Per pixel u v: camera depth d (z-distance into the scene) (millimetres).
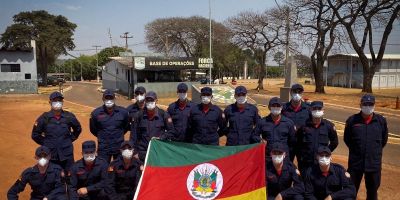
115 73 45875
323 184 6777
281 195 6945
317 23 37156
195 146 6691
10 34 57875
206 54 61844
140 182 6523
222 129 8477
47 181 6824
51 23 60906
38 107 24094
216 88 22672
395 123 20469
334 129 7691
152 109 8133
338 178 6750
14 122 17625
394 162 12156
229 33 49688
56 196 6902
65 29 63281
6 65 40281
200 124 8352
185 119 8727
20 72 40812
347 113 24328
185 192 6469
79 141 14039
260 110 24031
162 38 65688
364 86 37094
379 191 9164
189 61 37656
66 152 7961
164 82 37219
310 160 7656
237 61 81750
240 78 98875
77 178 7113
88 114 21906
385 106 27328
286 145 7664
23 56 40688
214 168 6500
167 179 6535
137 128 8320
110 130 8227
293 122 7930
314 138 7586
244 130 8172
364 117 7348
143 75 37219
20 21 59250
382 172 10875
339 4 35156
